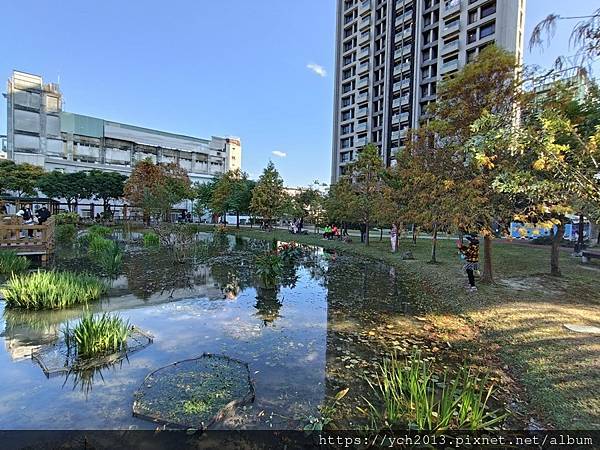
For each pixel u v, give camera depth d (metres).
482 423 3.40
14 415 3.63
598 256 12.95
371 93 56.50
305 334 6.21
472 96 8.73
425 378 3.82
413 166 11.05
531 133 3.86
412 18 49.19
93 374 4.56
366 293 9.49
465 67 9.07
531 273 11.14
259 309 7.79
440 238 26.77
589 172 3.58
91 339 5.17
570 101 5.38
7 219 14.23
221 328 6.46
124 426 3.47
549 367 4.54
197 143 82.00
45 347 5.43
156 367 4.79
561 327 5.85
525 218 7.91
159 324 6.62
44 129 60.41
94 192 42.09
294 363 5.00
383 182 19.22
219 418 3.60
